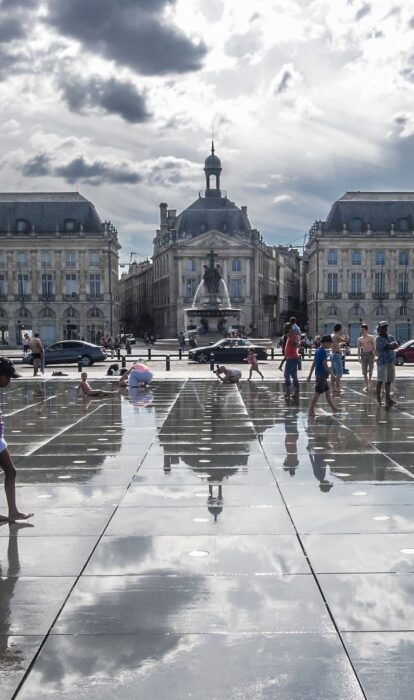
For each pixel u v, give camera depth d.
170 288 124.81
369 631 5.60
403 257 110.56
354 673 5.00
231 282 123.62
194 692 4.79
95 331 111.94
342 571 6.85
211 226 126.81
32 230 111.06
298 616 5.87
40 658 5.24
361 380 31.52
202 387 28.34
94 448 13.59
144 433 15.50
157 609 6.02
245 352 52.22
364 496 9.70
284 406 20.86
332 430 15.82
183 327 123.69
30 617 5.90
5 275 111.38
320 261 110.69
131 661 5.18
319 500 9.48
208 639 5.49
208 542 7.73
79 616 5.91
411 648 5.34
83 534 8.06
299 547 7.55
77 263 111.44
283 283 162.25
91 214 113.06
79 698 4.74
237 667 5.09
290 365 22.62
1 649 5.38
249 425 16.69
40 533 8.11
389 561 7.12
